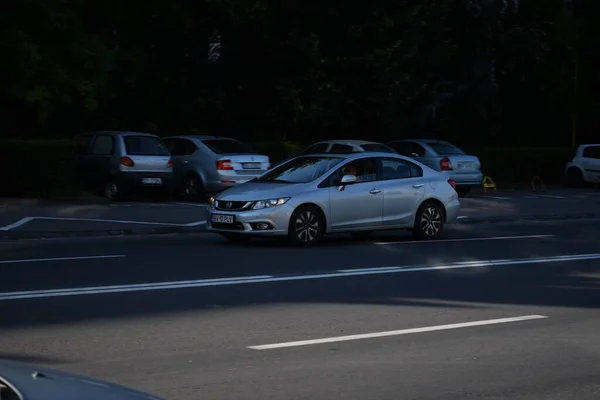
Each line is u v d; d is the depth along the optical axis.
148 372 9.77
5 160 30.98
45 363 10.11
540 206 34.31
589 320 12.88
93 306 13.36
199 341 11.25
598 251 21.02
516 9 47.97
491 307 13.77
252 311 13.16
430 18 41.94
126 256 18.92
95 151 32.47
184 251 19.88
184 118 40.25
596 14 50.25
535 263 18.78
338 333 11.80
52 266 17.31
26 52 28.62
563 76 49.66
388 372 9.89
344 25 39.62
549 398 9.02
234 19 37.62
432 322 12.58
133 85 38.44
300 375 9.71
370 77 40.12
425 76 43.84
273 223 20.45
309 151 36.50
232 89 39.94
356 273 16.94
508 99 50.25
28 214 26.56
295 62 39.12
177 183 33.66
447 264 18.39
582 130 51.53
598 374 9.95
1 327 11.89
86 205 29.33
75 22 30.58
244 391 9.07
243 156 32.81
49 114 30.67
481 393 9.14
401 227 22.42
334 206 21.20
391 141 43.41
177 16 38.00
